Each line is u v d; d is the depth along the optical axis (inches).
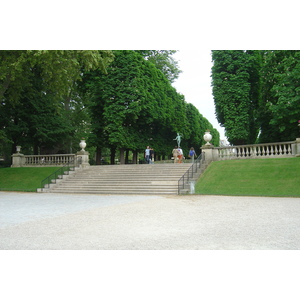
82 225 346.9
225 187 719.7
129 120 1330.0
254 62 1304.1
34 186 928.9
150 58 1916.8
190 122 2281.0
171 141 1727.4
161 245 258.5
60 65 855.7
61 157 1110.4
